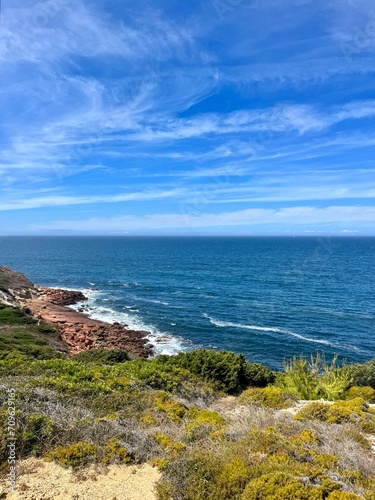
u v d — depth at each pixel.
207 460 6.60
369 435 9.29
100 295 61.19
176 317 46.06
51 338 34.84
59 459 6.95
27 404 8.62
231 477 6.03
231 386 17.38
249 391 14.61
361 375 16.72
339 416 10.15
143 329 41.38
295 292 61.41
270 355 33.25
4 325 35.09
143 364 17.20
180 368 17.67
